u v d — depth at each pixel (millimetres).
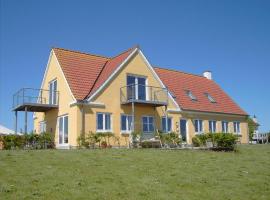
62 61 27406
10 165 14219
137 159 17016
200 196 11844
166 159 17531
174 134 26594
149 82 28250
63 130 26000
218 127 33281
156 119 28250
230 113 34406
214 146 24250
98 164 15273
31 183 11805
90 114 24922
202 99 33688
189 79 36000
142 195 11359
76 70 27188
